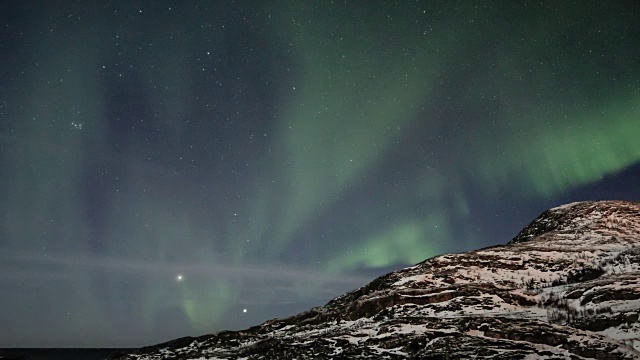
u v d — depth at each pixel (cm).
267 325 3531
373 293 3650
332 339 2731
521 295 3228
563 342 2338
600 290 2977
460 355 2227
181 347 3309
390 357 2392
